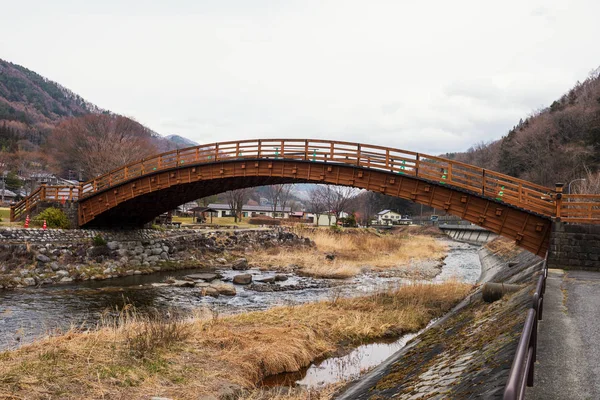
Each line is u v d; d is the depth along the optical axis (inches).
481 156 5083.7
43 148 3941.9
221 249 1647.4
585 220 701.9
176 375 393.1
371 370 483.8
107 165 2603.3
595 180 1975.9
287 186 4805.6
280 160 1050.7
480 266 1831.9
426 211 6835.6
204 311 687.1
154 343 455.5
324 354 550.0
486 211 820.6
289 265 1496.1
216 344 496.7
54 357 387.9
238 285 1104.8
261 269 1413.6
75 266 1120.8
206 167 1145.4
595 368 261.3
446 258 2194.9
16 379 332.2
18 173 3629.4
